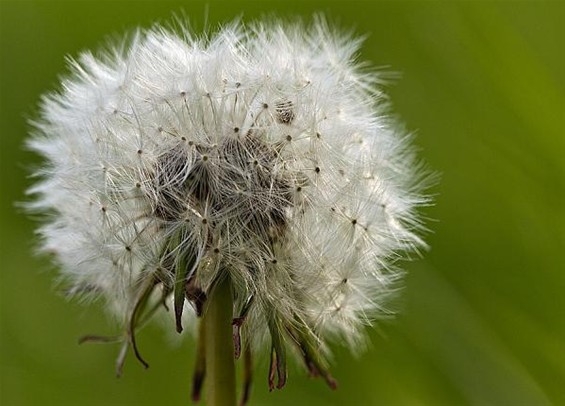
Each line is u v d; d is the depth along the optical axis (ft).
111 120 0.58
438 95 0.79
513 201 0.74
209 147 0.57
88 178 0.58
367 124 0.60
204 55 0.58
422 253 0.74
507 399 0.71
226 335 0.57
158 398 0.80
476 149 0.76
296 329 0.57
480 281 0.74
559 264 0.72
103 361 0.80
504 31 0.75
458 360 0.73
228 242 0.56
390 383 0.74
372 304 0.60
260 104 0.57
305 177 0.58
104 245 0.58
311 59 0.61
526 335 0.72
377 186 0.59
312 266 0.57
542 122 0.73
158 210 0.57
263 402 0.76
